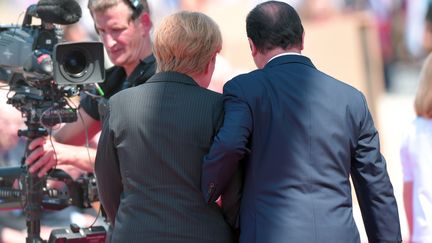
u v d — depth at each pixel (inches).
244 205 446.0
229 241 446.6
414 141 578.2
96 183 489.1
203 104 447.5
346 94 452.1
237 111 439.2
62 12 494.6
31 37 497.4
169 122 444.1
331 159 442.6
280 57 455.5
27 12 509.7
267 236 434.0
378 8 1390.3
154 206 441.1
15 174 530.6
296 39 458.6
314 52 951.6
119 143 451.2
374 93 966.4
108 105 459.8
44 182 520.4
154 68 550.9
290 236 432.5
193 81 454.0
